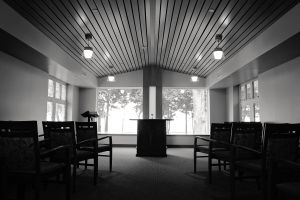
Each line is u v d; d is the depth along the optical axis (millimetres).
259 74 5961
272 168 2096
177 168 4957
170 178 4109
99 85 9039
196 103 9320
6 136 2268
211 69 7562
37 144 2248
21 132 2242
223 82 7387
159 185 3668
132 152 7344
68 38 4777
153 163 5520
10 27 3354
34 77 5500
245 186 3637
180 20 4453
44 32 4363
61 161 3305
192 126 9242
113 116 9320
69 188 2846
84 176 4227
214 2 3600
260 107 5895
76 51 5605
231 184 2955
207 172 4582
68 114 8195
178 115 9266
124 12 4070
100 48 5785
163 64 8484
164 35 5336
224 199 3041
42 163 2637
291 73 4645
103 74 8688
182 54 6730
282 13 3518
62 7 3605
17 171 2270
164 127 6629
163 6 3916
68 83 8055
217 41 4957
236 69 5570
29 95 5285
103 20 4277
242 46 5051
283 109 4898
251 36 4469
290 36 3359
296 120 4480
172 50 6551
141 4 3826
